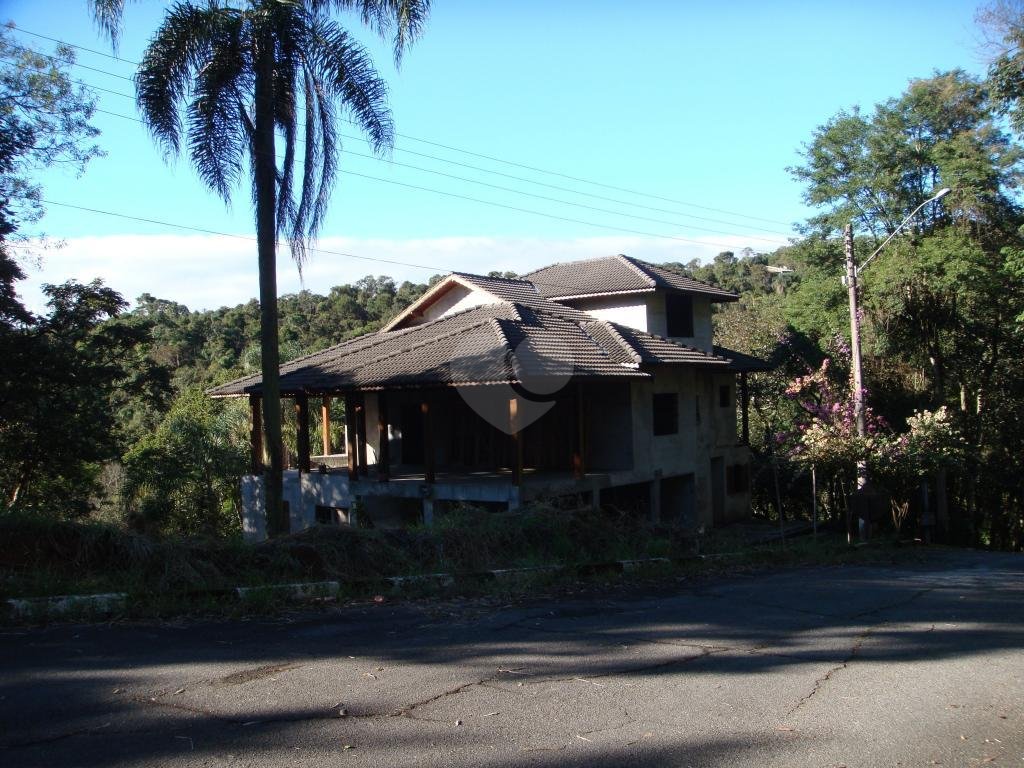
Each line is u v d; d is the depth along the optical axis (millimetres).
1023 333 25453
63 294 19844
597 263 24891
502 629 7238
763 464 24656
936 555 16625
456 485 17141
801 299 30125
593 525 12711
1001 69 19250
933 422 19406
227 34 14148
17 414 19281
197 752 4160
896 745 4578
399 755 4215
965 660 6547
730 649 6758
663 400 21859
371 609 7867
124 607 7023
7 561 7754
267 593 7738
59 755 4059
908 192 28656
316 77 14859
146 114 13953
